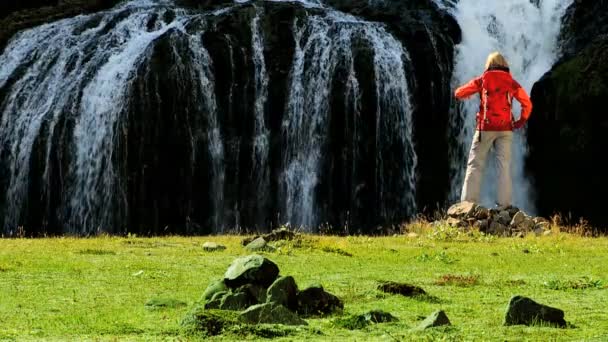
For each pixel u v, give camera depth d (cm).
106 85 2941
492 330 725
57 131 2922
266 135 2962
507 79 2008
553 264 1320
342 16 3175
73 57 3056
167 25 3180
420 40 3088
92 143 2908
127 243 1614
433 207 3002
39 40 3147
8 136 2966
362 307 860
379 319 775
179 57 2934
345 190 2959
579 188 2869
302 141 2970
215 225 2898
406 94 3012
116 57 3003
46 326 746
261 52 3011
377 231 2930
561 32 3222
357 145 2962
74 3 3434
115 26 3158
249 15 3062
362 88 2977
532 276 1155
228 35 3003
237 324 718
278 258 1341
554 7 3266
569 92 2875
